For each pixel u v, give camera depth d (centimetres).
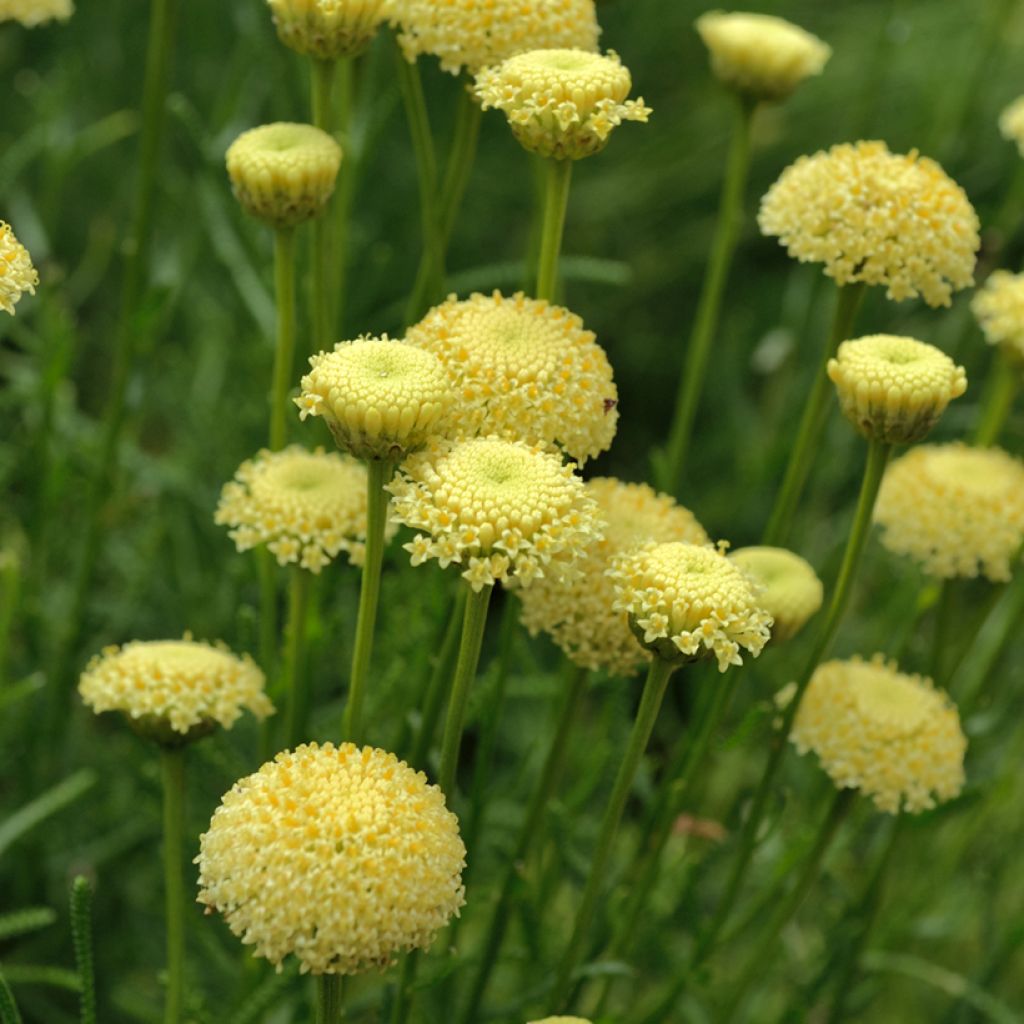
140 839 25
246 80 28
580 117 18
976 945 27
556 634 18
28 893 25
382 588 23
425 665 21
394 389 16
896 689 20
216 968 25
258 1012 20
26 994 25
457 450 17
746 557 20
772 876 21
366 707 21
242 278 24
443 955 21
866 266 19
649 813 21
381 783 16
